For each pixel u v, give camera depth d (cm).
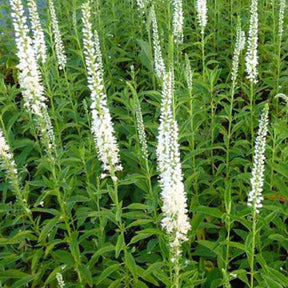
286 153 70
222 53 124
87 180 74
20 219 73
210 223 69
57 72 100
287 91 104
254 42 81
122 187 83
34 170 93
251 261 54
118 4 145
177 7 104
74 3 117
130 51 134
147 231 54
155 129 78
